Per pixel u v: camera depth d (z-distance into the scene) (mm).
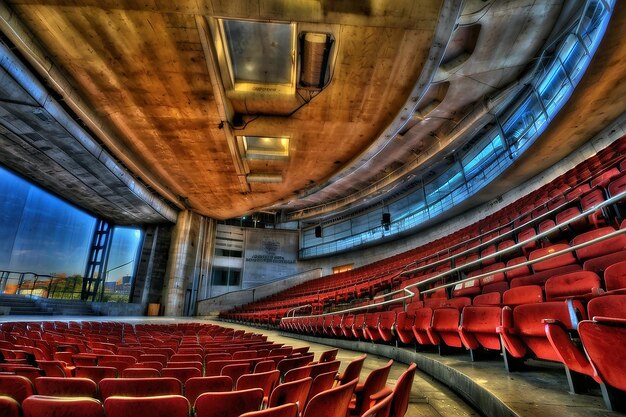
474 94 7020
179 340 3482
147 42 4434
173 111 5812
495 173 7703
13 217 7824
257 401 1102
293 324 6328
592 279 1827
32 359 2203
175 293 10477
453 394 1973
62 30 4258
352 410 1361
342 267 13570
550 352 1560
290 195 10273
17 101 5023
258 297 13586
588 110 4906
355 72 5066
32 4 3910
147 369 1575
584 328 1087
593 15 4801
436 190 10523
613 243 2398
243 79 5699
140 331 4660
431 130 8594
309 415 960
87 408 954
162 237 11047
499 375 1725
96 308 9094
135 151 7176
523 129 6930
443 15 4078
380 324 3512
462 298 2852
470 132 7789
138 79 5074
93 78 5047
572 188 4234
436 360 2320
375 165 10578
